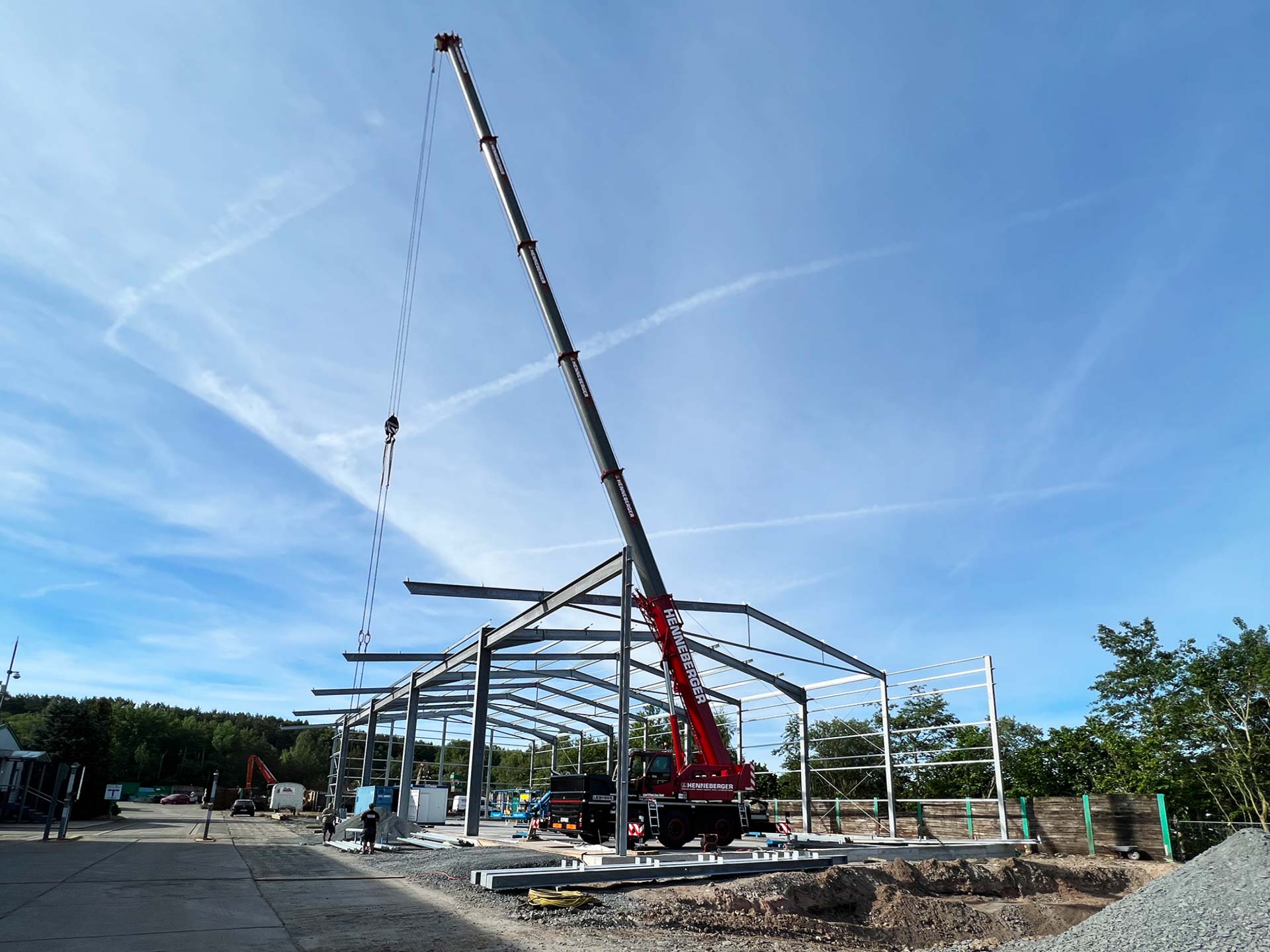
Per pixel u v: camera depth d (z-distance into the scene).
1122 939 11.14
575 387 25.30
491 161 28.67
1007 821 26.61
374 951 9.54
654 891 14.80
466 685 36.94
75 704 49.12
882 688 30.31
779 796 44.00
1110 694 34.53
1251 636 31.25
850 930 14.83
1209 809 30.78
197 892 13.87
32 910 11.35
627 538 23.70
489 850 21.80
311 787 125.75
